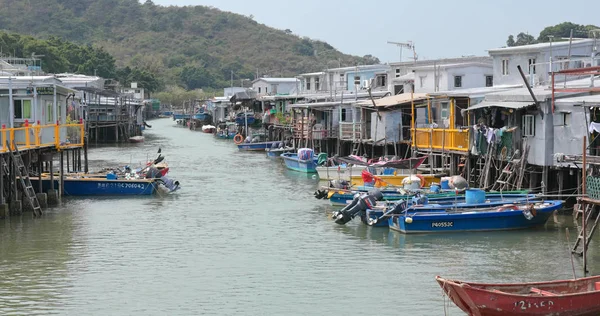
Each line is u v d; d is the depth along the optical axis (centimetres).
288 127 8412
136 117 11569
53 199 4459
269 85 12031
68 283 2822
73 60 15300
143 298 2648
